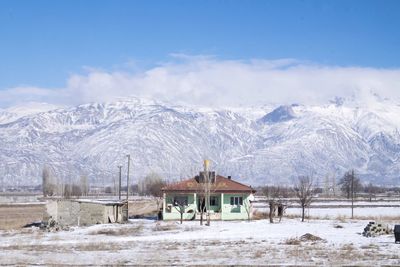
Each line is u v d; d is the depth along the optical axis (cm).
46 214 8006
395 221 8131
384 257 3934
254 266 3562
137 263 3788
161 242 5300
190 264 3703
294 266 3544
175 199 8850
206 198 8144
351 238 5506
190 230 6794
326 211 11519
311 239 5309
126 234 6391
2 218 9475
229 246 4862
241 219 8775
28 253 4491
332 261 3762
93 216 8038
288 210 11675
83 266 3659
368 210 12038
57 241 5594
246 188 8981
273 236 5844
